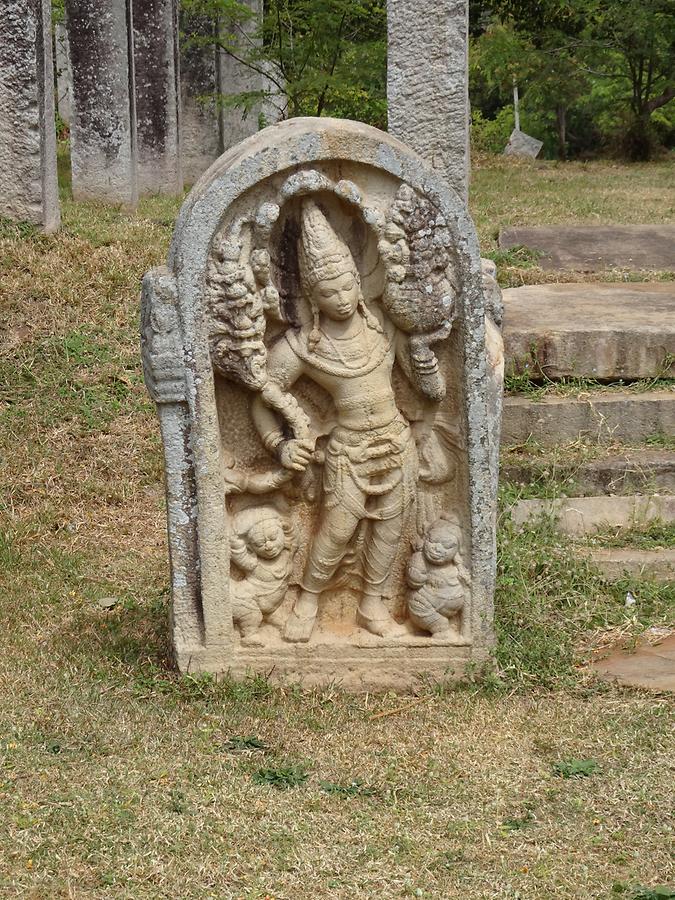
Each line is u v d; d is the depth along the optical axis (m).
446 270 4.32
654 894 3.22
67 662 4.67
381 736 4.18
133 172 11.09
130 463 6.61
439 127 7.65
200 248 4.18
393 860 3.42
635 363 6.55
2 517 6.09
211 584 4.43
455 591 4.53
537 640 4.78
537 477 6.03
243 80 14.14
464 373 4.39
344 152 4.18
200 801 3.69
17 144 8.52
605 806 3.69
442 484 4.58
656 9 18.00
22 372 7.18
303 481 4.54
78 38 10.70
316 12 12.08
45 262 8.15
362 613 4.63
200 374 4.27
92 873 3.30
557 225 10.07
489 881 3.32
